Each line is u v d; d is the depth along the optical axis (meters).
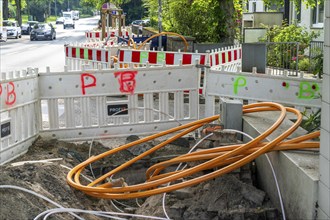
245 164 6.46
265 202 6.11
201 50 19.73
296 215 5.41
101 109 9.34
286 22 26.86
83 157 8.35
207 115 9.55
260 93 9.04
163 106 9.66
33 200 5.69
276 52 19.02
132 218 6.33
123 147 7.67
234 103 7.71
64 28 96.00
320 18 25.41
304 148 5.96
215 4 21.69
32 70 8.77
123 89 9.36
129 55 14.61
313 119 7.42
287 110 7.45
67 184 6.71
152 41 21.36
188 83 9.62
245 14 27.42
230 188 6.17
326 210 4.73
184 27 22.80
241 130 7.75
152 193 6.20
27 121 8.55
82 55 16.77
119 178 7.30
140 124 9.53
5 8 78.88
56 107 9.12
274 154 6.16
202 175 6.75
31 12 136.38
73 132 9.23
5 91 7.84
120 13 30.52
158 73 9.48
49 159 7.75
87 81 9.18
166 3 25.11
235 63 15.71
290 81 8.78
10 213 5.16
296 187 5.41
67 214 5.83
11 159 7.95
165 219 5.71
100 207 6.72
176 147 8.78
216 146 7.05
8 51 39.97
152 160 8.16
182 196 6.49
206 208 6.04
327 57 4.77
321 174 4.85
